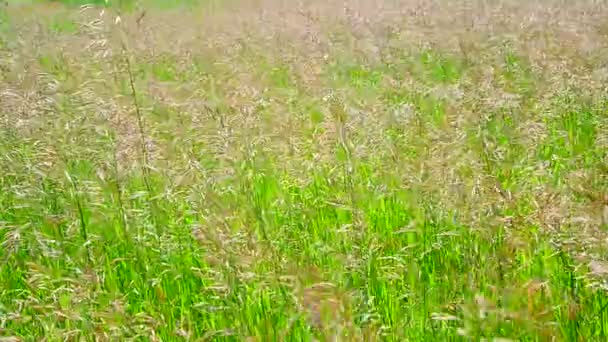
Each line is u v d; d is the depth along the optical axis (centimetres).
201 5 1381
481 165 411
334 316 285
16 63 675
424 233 411
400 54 840
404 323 340
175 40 984
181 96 653
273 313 341
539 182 405
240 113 523
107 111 494
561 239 325
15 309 360
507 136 479
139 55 821
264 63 838
